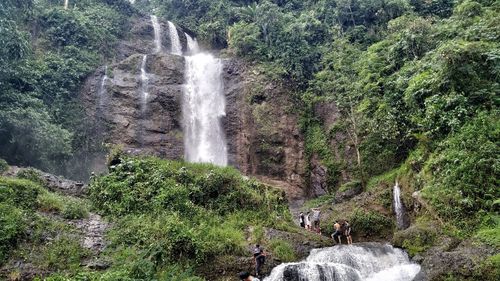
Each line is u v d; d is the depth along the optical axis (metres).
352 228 19.61
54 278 11.31
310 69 31.30
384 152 23.12
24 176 16.78
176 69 31.45
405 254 14.58
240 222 16.06
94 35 32.69
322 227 20.45
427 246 14.27
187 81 31.42
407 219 18.33
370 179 23.12
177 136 29.06
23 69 24.97
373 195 20.97
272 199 17.73
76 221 14.52
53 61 28.11
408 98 20.25
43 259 12.41
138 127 28.19
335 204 22.73
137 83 29.70
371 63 25.77
